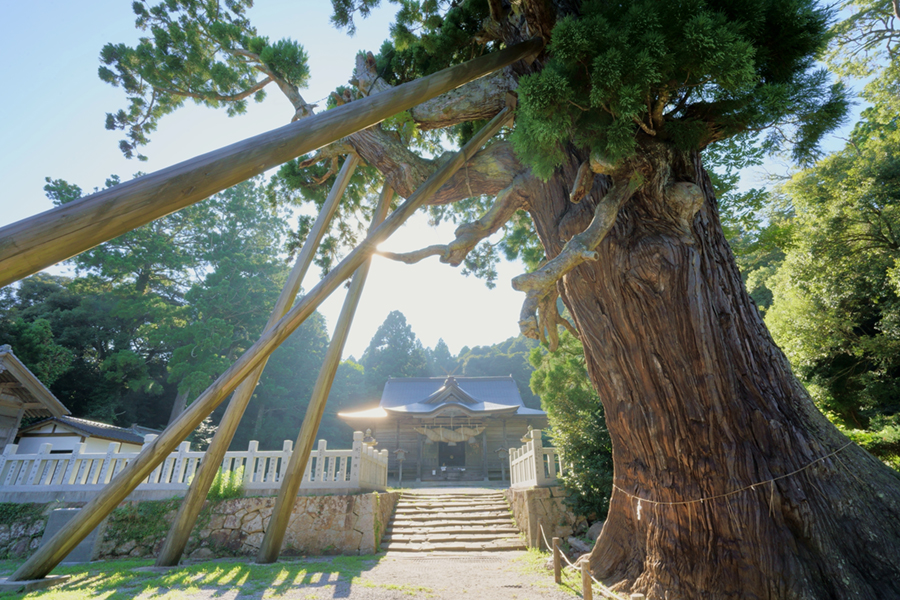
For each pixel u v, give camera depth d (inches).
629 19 132.8
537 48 194.2
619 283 187.3
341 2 255.3
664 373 179.0
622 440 203.3
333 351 323.0
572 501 365.7
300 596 192.5
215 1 330.0
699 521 163.5
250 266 1256.2
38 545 351.9
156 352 1241.4
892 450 313.1
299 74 297.6
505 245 476.4
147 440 393.1
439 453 1049.5
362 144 269.4
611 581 191.2
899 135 494.6
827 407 498.3
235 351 1198.3
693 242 183.6
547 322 225.1
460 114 255.3
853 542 141.6
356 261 243.6
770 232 305.9
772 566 144.1
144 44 316.8
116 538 337.1
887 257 452.8
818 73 166.2
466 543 366.6
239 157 83.3
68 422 548.4
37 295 1215.6
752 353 176.2
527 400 1716.3
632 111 130.6
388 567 279.1
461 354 2632.9
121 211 66.5
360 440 398.6
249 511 354.9
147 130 340.8
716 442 166.7
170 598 183.5
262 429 1232.8
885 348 441.4
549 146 151.3
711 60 127.8
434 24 287.1
